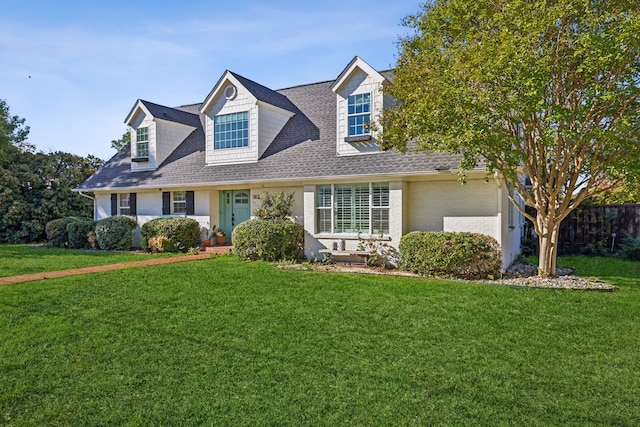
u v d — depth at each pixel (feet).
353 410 11.92
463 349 16.71
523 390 13.21
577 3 24.12
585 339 17.89
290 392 13.00
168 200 55.47
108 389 13.28
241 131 50.42
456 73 27.09
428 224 38.40
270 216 44.21
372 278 31.63
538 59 24.73
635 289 27.84
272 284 29.04
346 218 41.70
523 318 20.94
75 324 20.02
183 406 12.18
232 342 17.46
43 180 76.95
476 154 30.96
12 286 28.63
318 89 57.62
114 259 44.29
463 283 29.60
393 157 40.01
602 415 11.70
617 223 48.83
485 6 27.53
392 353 16.28
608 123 28.17
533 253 51.24
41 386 13.52
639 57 25.11
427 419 11.45
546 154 33.45
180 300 24.57
